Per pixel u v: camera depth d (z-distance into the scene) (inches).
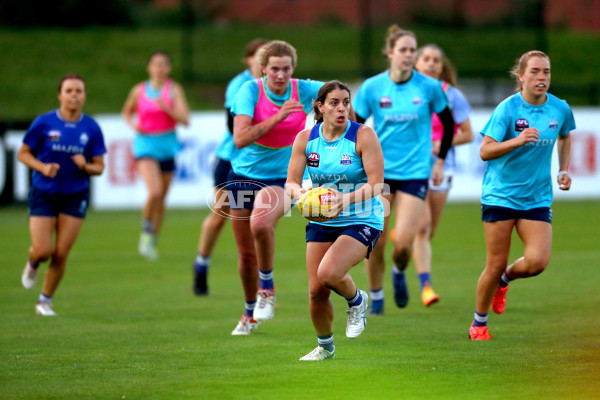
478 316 1011.9
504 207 969.5
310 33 4274.1
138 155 1852.9
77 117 1208.8
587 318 1135.6
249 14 4532.5
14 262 1788.9
